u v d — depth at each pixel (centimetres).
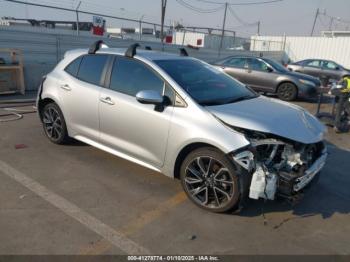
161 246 310
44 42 1291
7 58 1157
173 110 379
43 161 484
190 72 434
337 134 754
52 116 544
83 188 409
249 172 341
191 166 373
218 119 354
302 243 326
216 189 360
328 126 803
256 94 470
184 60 464
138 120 407
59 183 419
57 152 520
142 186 422
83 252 295
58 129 538
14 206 362
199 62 489
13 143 554
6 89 973
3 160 482
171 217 356
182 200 392
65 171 454
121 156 444
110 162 489
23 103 870
